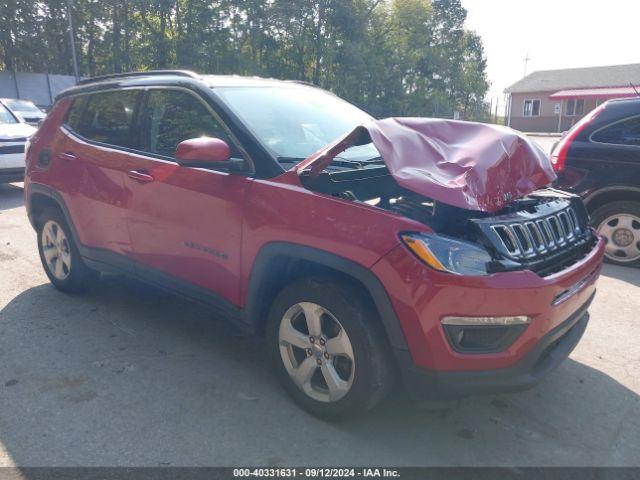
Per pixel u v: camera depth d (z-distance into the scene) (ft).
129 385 10.64
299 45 133.49
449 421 9.77
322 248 8.95
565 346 9.62
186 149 9.84
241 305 10.50
